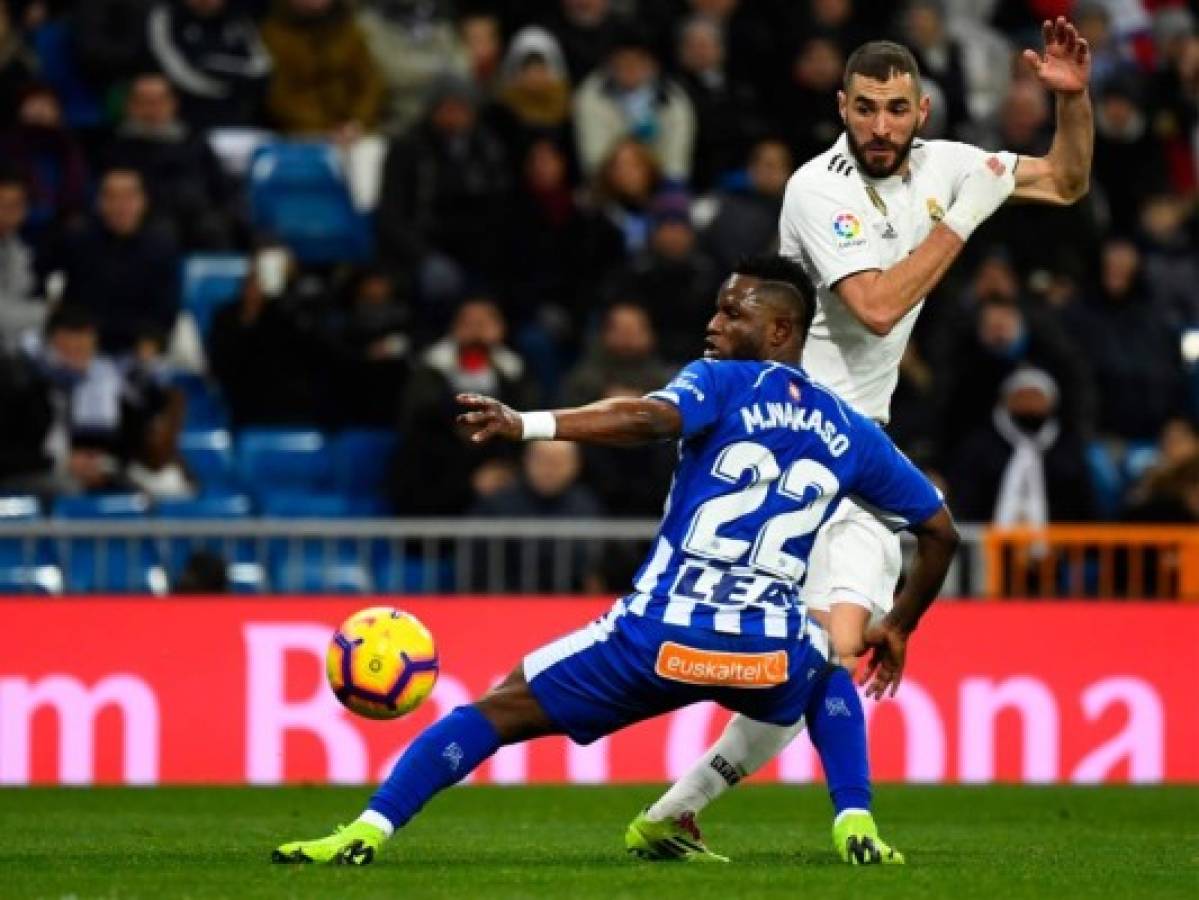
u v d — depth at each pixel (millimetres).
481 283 59062
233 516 49625
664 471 50281
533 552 45469
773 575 24188
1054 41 28016
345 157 61500
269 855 26969
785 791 43281
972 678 45594
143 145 58250
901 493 24781
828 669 25422
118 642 43938
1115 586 46469
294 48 62000
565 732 24219
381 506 53219
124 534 44688
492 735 24109
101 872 24562
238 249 59000
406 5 63344
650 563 24266
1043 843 31250
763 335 24672
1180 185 67062
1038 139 63281
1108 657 45906
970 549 46219
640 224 60344
